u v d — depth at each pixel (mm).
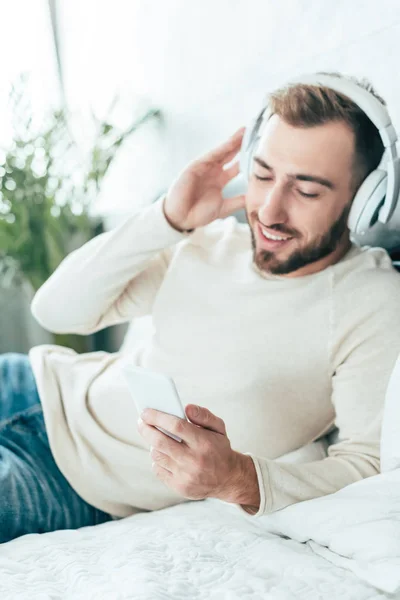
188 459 879
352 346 1061
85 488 1187
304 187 1082
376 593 759
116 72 2621
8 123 2807
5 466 1137
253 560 854
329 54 1459
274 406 1104
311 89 1064
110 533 1003
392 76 1281
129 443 1207
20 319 2922
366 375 1030
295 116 1075
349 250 1159
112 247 1273
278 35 1630
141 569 820
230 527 969
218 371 1146
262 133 1145
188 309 1221
